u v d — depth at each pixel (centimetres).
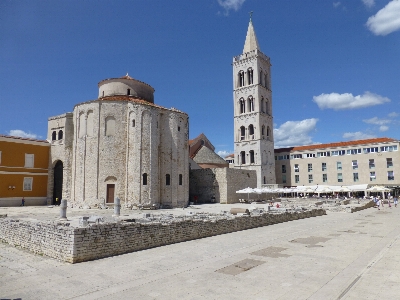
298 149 10494
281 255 1595
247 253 1659
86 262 1484
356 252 1631
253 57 9319
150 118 4844
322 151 10019
